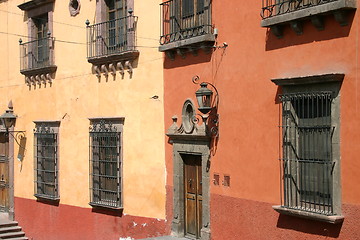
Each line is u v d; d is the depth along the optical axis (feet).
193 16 38.42
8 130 59.67
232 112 35.27
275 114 32.24
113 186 46.32
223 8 35.96
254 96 33.65
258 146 33.37
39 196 54.95
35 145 56.29
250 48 33.96
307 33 30.19
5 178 61.98
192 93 38.75
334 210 28.66
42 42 54.90
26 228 57.67
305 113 30.55
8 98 60.59
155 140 42.39
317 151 29.86
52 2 53.11
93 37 47.85
